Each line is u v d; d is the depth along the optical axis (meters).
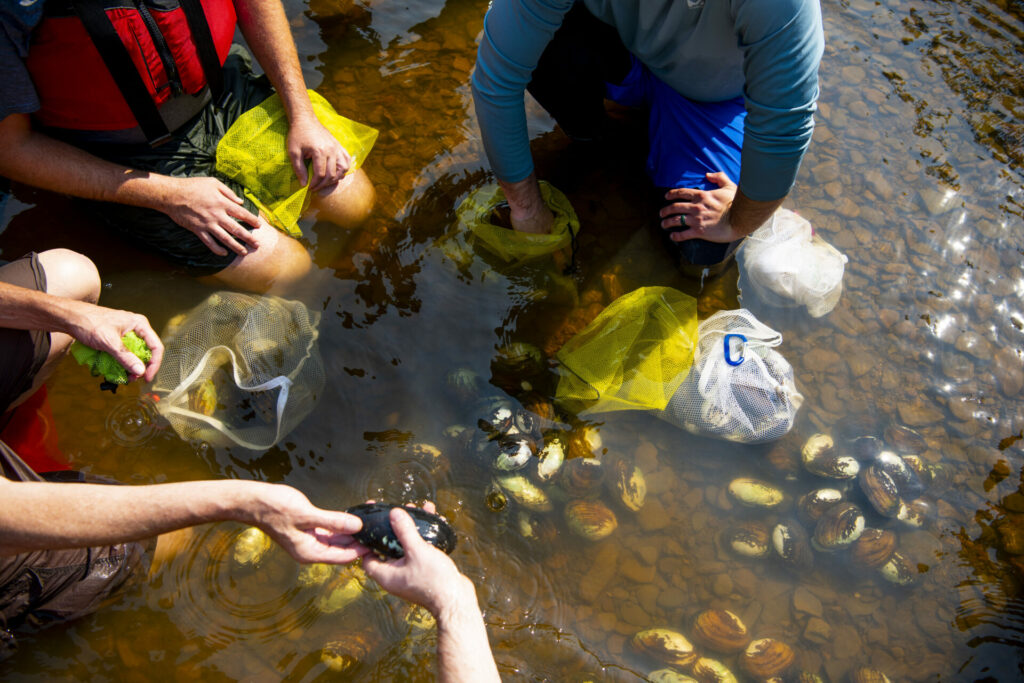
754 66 2.15
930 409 2.76
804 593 2.39
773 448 2.67
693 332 2.73
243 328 2.67
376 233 3.12
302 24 3.80
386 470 2.55
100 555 2.16
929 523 2.51
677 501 2.55
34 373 2.38
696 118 2.93
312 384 2.69
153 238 2.78
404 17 3.87
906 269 3.09
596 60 3.03
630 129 3.48
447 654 1.70
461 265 3.05
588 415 2.71
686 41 2.57
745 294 3.02
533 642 2.27
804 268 2.97
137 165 2.76
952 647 2.29
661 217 2.86
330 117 3.13
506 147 2.61
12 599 2.02
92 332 2.13
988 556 2.45
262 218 2.88
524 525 2.48
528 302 2.97
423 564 1.77
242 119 2.95
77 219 3.05
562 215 3.04
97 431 2.59
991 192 3.31
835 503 2.52
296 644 2.23
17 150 2.49
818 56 2.12
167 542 2.35
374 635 2.25
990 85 3.68
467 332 2.88
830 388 2.81
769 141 2.26
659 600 2.37
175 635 2.23
